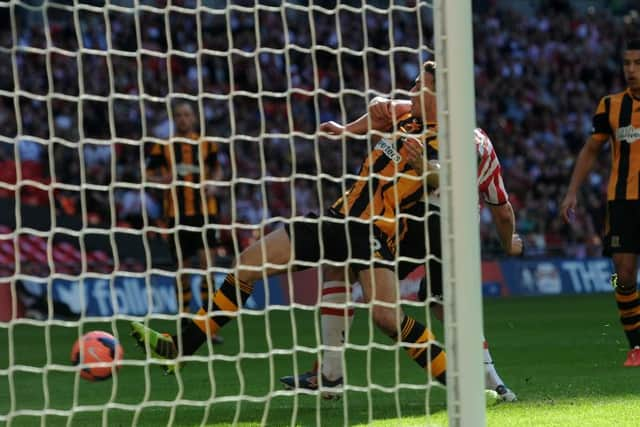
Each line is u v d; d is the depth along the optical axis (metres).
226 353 25.31
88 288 37.50
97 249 40.28
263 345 27.39
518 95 63.91
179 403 11.59
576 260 51.53
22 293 37.03
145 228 12.02
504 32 66.25
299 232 14.55
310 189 50.09
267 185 49.38
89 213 43.19
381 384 18.36
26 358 24.78
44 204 42.88
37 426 14.24
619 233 21.20
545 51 66.56
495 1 68.94
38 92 49.56
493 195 15.66
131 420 14.78
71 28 51.47
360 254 14.48
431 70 14.62
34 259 38.62
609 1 72.31
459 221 11.38
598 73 67.31
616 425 13.35
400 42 59.22
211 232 29.09
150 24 52.62
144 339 14.39
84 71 50.50
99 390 18.27
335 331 16.30
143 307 38.31
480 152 15.33
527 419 13.91
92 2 52.09
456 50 11.43
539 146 61.12
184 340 14.52
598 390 16.97
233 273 14.70
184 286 29.19
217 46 54.12
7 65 49.34
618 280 21.39
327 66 56.53
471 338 11.32
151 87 51.31
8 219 40.22
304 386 16.80
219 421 14.55
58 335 31.55
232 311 13.74
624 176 21.28
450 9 11.45
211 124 51.25
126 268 40.22
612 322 32.91
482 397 11.34
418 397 16.53
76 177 45.56
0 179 43.91
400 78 58.44
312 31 12.74
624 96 21.28
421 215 15.12
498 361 21.97
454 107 11.43
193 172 28.73
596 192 57.03
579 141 63.78
